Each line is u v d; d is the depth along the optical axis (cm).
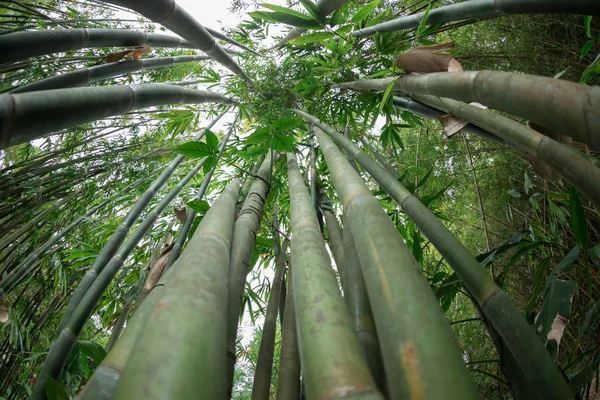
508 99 85
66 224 286
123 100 137
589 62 227
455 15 180
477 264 95
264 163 208
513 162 276
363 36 230
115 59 219
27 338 233
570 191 112
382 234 77
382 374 80
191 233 185
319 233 96
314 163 232
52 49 163
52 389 97
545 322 108
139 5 164
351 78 256
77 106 109
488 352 240
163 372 45
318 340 55
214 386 48
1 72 234
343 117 283
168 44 246
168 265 164
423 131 342
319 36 177
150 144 349
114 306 267
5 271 245
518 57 252
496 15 165
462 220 322
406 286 64
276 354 400
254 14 169
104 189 304
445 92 115
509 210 270
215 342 55
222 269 78
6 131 89
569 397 79
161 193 353
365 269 73
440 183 326
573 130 70
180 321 54
